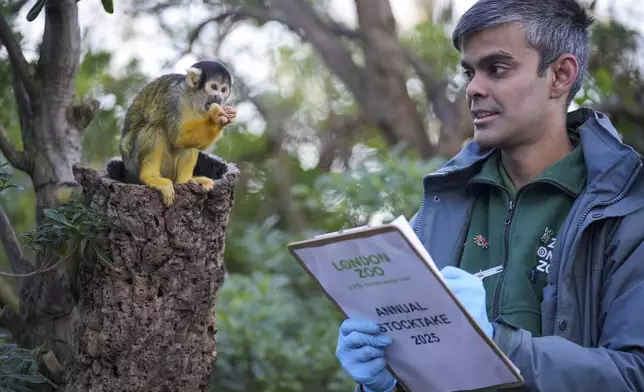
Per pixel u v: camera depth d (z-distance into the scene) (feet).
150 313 8.56
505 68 8.39
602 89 25.53
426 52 33.76
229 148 31.58
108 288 8.57
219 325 20.21
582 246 8.02
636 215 7.89
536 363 7.33
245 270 27.58
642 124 26.17
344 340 7.68
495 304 8.49
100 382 8.77
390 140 33.12
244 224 29.78
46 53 10.52
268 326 20.58
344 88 36.91
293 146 34.63
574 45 8.52
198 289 8.74
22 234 8.99
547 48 8.37
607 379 7.32
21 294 10.50
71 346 9.23
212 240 8.79
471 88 8.54
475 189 9.27
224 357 19.85
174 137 9.64
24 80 10.44
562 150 8.82
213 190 8.59
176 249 8.52
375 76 32.60
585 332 7.88
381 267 7.08
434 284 6.89
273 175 32.78
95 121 18.24
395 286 7.13
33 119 10.55
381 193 21.33
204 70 10.11
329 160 35.06
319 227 28.55
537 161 8.75
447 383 7.47
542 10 8.39
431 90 32.55
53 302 9.97
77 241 8.95
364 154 34.30
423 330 7.27
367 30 32.91
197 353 8.95
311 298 24.53
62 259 8.92
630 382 7.33
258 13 30.66
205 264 8.77
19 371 8.99
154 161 9.61
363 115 34.58
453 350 7.22
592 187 8.17
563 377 7.29
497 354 6.94
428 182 9.45
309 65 35.68
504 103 8.43
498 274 8.63
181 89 9.95
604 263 7.94
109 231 8.51
